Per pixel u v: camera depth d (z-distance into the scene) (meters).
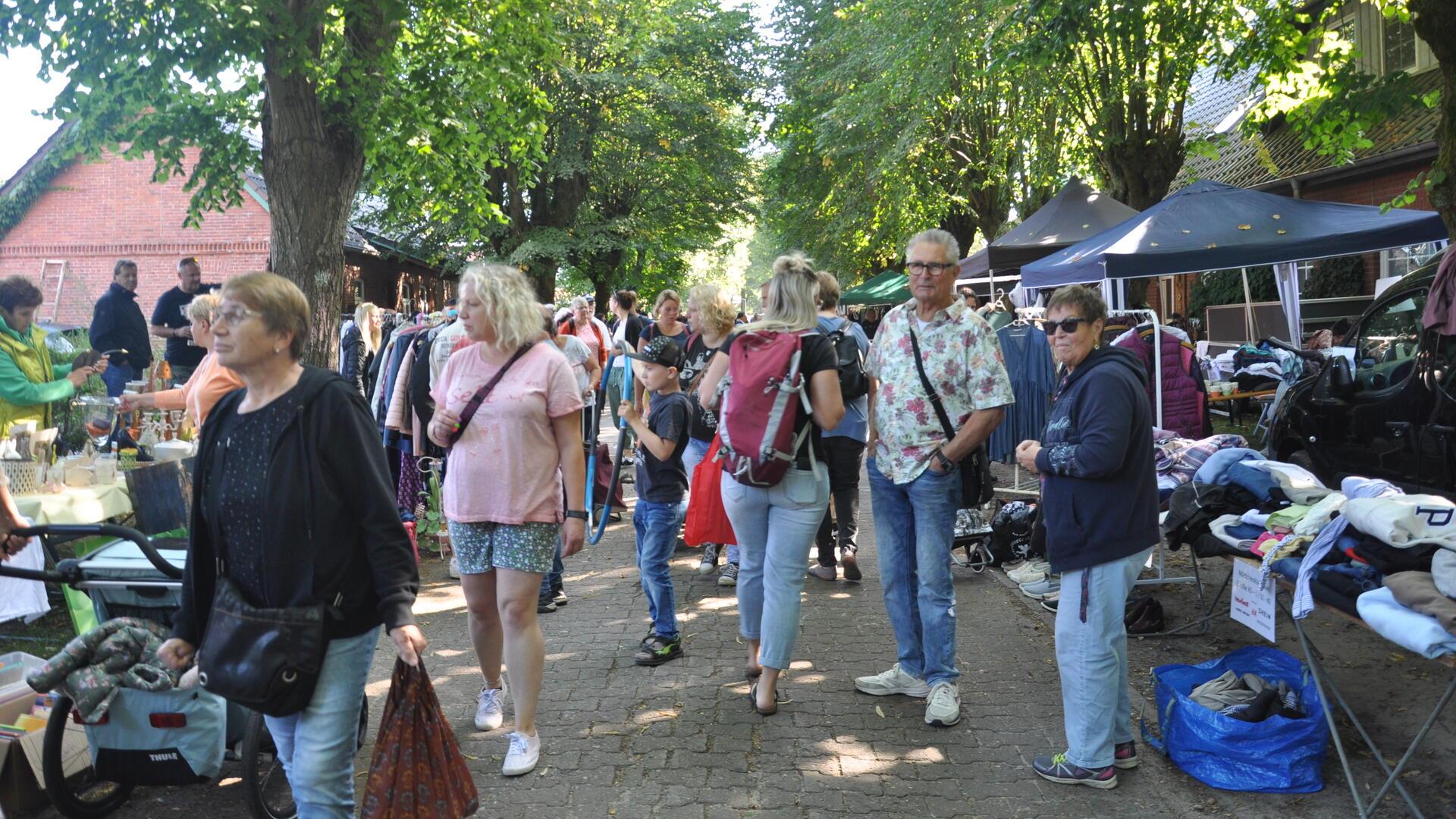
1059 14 9.89
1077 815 3.61
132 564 3.54
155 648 3.48
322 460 2.56
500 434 3.84
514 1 11.66
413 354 6.69
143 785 3.57
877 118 20.14
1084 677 3.77
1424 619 3.08
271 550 2.53
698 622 5.95
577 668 5.15
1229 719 3.77
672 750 4.16
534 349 3.90
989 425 4.21
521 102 12.61
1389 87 8.94
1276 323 15.57
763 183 33.38
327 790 2.58
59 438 6.10
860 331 7.30
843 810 3.66
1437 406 6.39
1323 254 9.19
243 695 2.45
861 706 4.62
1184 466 5.62
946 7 16.09
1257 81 11.55
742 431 4.24
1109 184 16.56
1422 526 3.41
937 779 3.90
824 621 5.94
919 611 4.70
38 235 23.80
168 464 4.54
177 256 23.70
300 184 8.94
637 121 28.05
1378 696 4.62
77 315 21.67
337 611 2.57
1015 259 13.91
